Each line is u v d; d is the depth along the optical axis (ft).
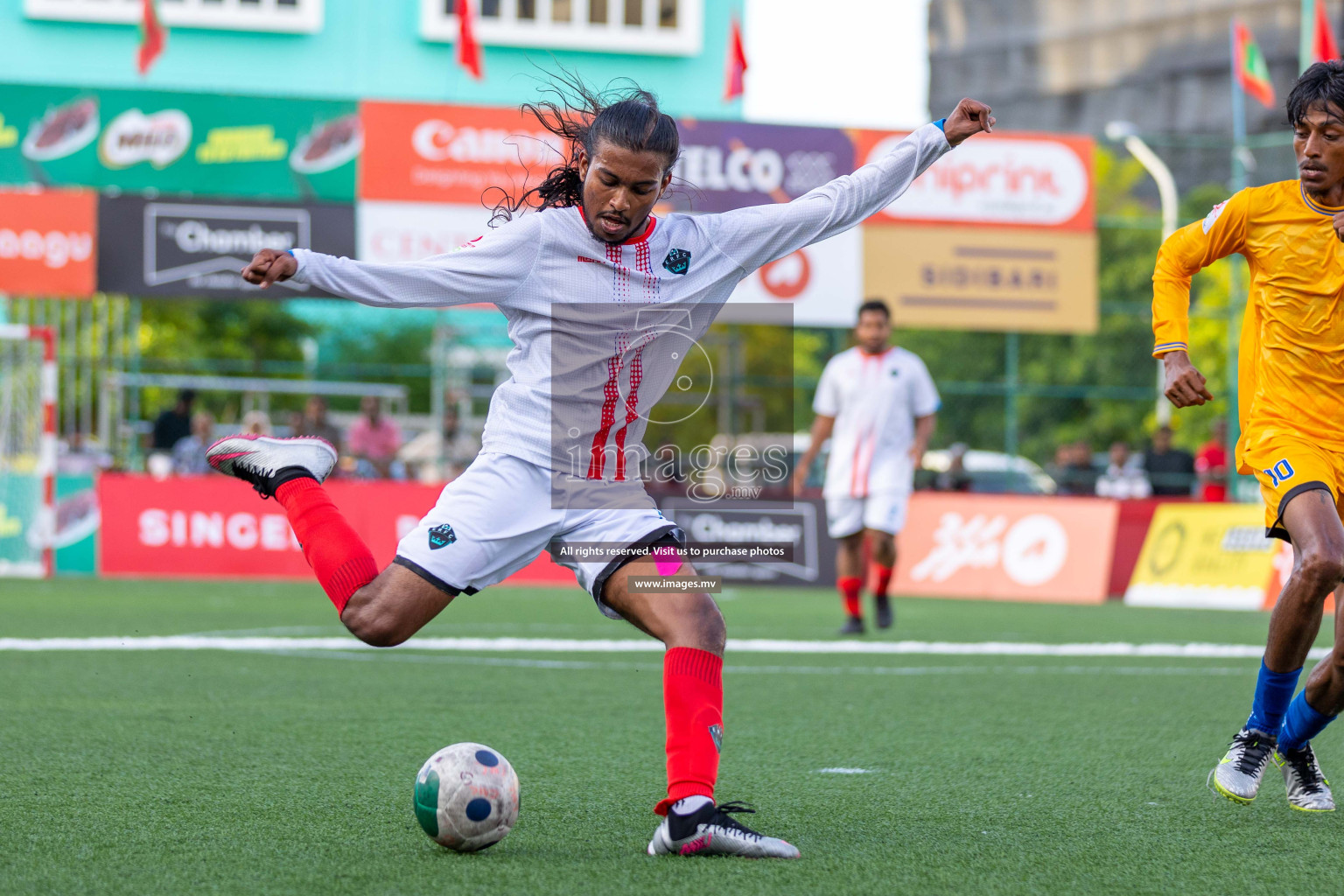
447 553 28.76
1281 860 29.48
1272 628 34.45
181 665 62.95
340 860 28.22
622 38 181.37
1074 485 149.38
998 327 136.87
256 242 127.44
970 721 50.49
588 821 32.53
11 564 122.62
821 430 87.04
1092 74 438.81
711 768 29.01
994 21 447.83
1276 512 35.37
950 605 117.08
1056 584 128.36
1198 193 317.42
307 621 84.89
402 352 233.14
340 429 151.94
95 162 128.36
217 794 35.06
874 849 29.84
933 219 135.54
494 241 29.07
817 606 110.11
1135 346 265.75
